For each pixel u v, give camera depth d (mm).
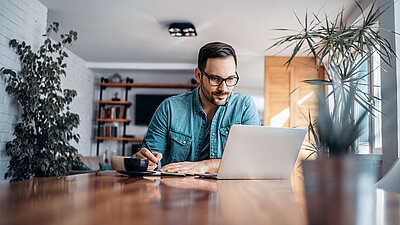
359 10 3824
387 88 2838
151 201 515
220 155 1730
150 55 6328
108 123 7469
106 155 7242
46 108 3670
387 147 2793
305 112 5867
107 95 7496
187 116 1769
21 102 3562
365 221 308
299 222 357
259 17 4387
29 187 683
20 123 3564
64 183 793
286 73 5992
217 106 1767
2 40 3430
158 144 1763
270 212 428
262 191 727
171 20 4562
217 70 1589
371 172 310
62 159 3859
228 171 1172
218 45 1605
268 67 6031
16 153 3539
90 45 5777
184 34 4809
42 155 3732
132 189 692
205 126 1758
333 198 298
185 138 1747
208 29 4871
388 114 2803
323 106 1706
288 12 4199
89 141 7230
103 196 561
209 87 1620
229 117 1773
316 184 301
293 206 490
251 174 1204
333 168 303
